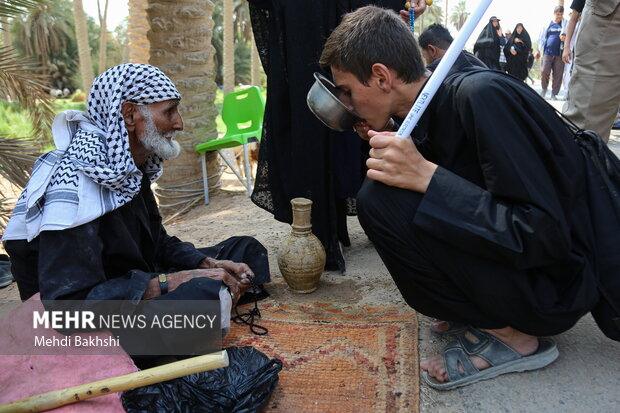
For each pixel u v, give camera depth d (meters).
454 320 1.87
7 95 4.16
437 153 1.80
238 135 5.26
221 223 4.28
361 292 2.65
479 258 1.66
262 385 1.75
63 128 2.07
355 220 3.85
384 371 1.93
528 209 1.54
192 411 1.63
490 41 10.40
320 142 2.72
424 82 1.77
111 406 1.58
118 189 1.97
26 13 4.06
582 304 1.67
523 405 1.71
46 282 1.82
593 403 1.70
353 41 1.72
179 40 5.43
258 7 2.77
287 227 3.92
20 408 1.54
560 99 10.70
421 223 1.64
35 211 1.89
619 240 1.71
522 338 1.85
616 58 3.34
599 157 1.75
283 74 2.75
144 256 2.29
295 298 2.63
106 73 2.06
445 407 1.75
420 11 2.73
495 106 1.56
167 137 2.15
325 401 1.79
